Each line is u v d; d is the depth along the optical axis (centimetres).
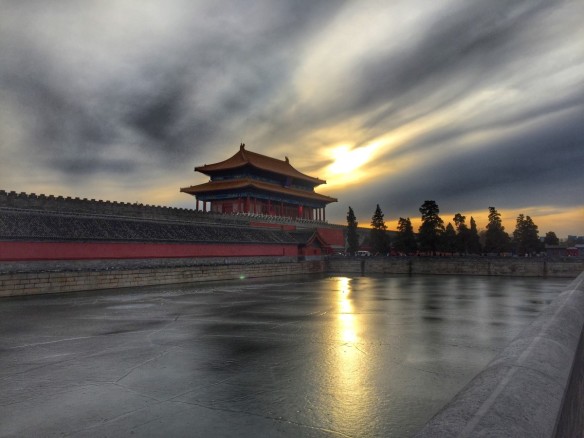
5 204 3791
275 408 859
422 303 2845
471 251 9156
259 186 8269
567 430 261
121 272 4175
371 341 1555
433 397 923
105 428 764
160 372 1139
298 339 1602
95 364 1229
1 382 1052
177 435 732
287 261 7006
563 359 307
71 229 4044
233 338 1622
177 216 5600
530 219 8956
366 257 7525
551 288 4119
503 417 190
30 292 3434
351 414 823
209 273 5244
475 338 1606
